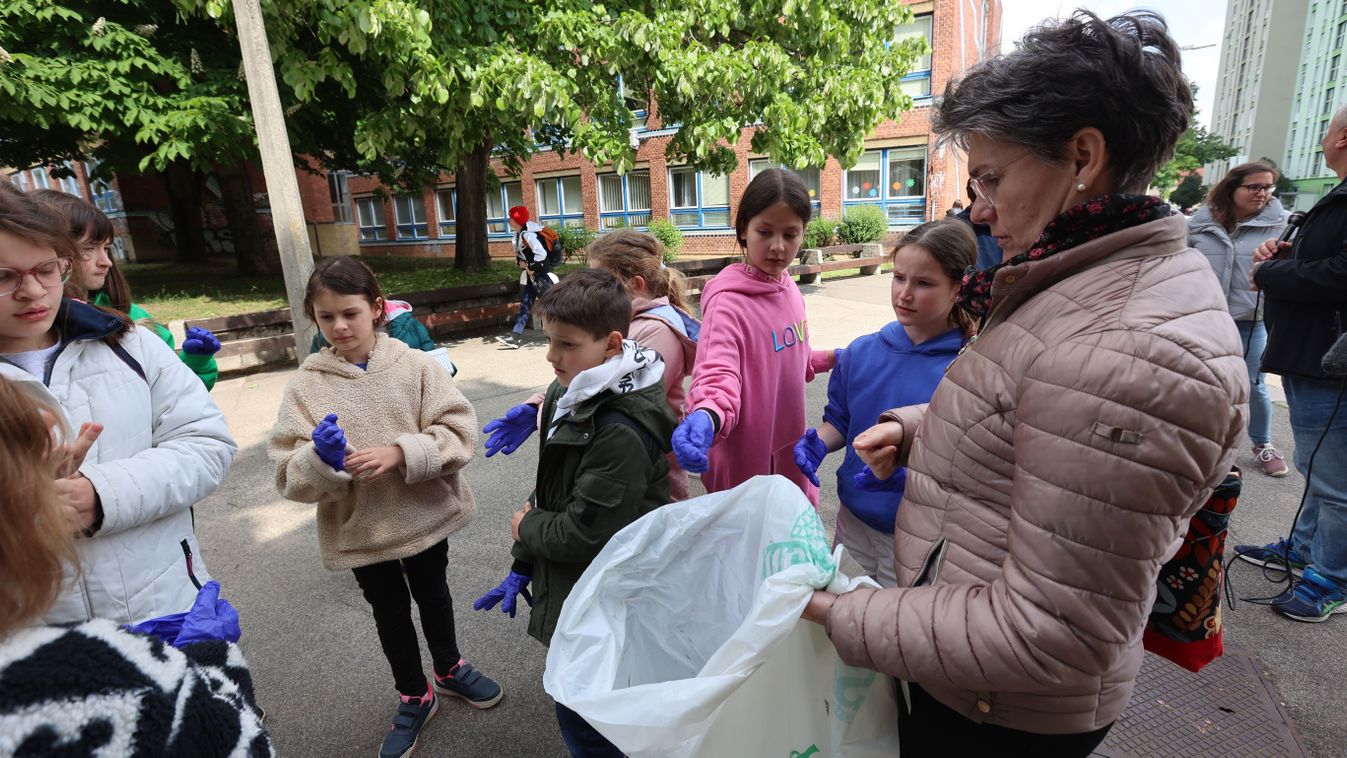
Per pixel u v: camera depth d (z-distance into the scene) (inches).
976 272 40.9
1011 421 35.4
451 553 125.9
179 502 58.6
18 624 29.3
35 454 30.7
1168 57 33.2
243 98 292.4
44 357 54.4
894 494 72.7
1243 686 88.4
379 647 101.0
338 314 76.0
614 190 815.1
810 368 100.5
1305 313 100.7
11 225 47.3
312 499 71.6
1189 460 29.6
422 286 360.8
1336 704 85.0
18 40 262.1
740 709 41.8
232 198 480.7
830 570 41.7
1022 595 32.8
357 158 440.1
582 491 60.3
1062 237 34.6
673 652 53.9
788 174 78.7
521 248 315.0
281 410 76.5
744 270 81.3
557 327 61.7
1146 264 32.6
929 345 75.7
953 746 41.6
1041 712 37.3
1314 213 102.0
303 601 112.5
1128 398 29.8
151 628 46.4
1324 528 100.7
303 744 82.7
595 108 282.2
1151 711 84.6
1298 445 105.2
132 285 432.5
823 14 313.9
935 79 620.7
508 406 208.5
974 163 37.8
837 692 43.6
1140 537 30.5
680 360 88.6
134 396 58.3
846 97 323.0
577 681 44.3
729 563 53.4
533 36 277.7
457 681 88.0
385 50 231.9
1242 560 116.9
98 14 280.5
